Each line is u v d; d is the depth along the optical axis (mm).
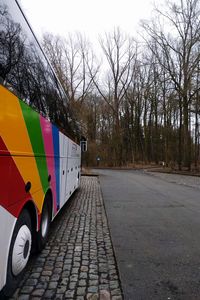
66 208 10914
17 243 3887
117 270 4895
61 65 40594
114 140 55906
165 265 5148
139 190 17141
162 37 37094
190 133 42062
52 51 40625
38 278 4520
